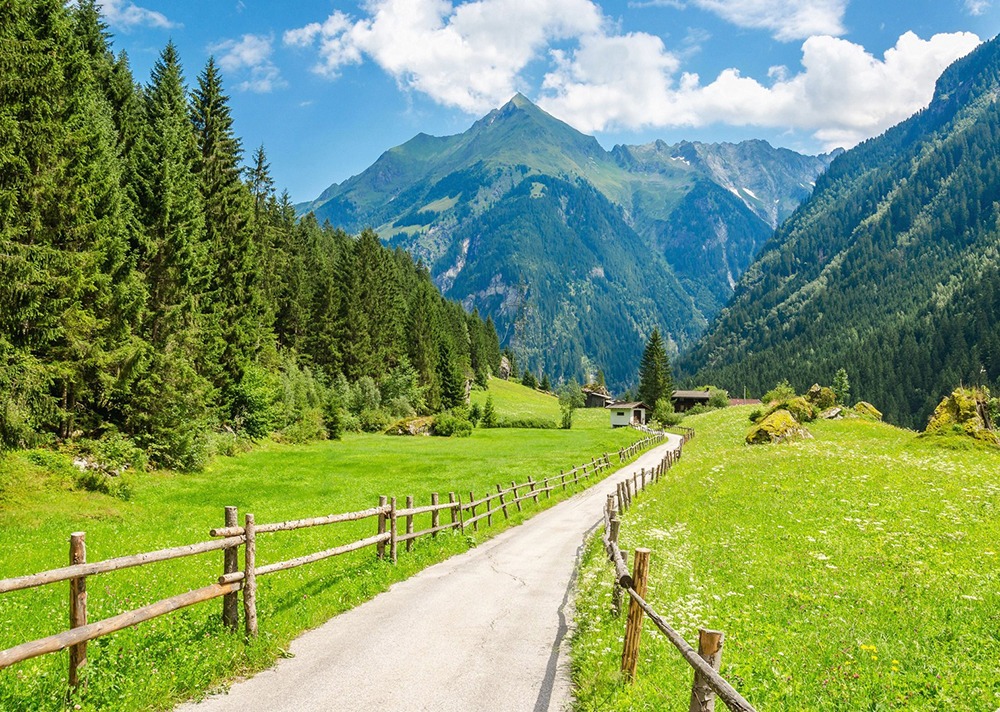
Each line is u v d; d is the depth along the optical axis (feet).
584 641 31.37
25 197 86.28
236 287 180.34
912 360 647.56
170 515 82.23
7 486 77.46
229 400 173.58
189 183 150.20
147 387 116.88
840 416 193.16
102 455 102.01
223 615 31.22
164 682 24.70
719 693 15.37
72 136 94.53
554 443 247.29
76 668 23.12
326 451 189.78
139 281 121.29
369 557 52.31
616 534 48.55
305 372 264.52
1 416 81.00
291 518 80.79
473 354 548.31
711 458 144.46
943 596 37.40
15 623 34.42
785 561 47.98
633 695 23.65
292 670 28.14
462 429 280.10
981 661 26.48
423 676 27.45
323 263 358.64
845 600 37.45
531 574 50.78
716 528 62.54
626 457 190.08
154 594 41.19
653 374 440.86
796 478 89.76
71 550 22.80
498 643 32.30
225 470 137.69
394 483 123.24
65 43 104.53
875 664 26.18
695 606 33.99
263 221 278.05
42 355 97.40
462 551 61.62
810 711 20.58
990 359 579.48
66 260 88.48
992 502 65.92
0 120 79.46
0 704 21.31
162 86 163.22
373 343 337.72
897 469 92.63
